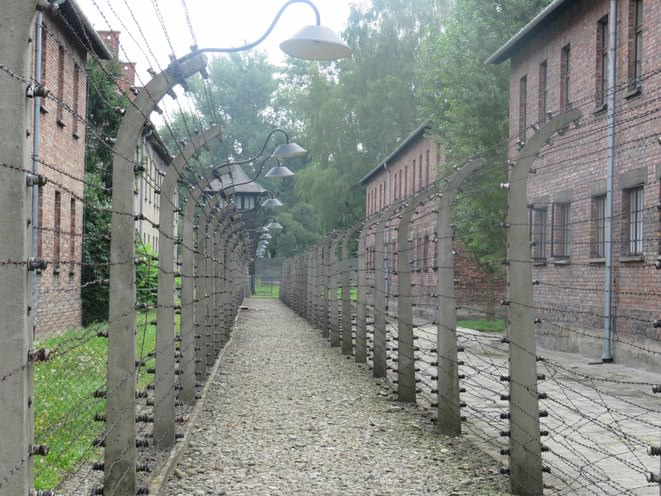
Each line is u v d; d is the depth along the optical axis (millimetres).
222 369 17484
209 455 8891
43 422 8602
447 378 9938
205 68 6426
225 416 11438
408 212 12430
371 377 16125
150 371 8734
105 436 5863
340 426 10641
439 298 9977
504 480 7746
